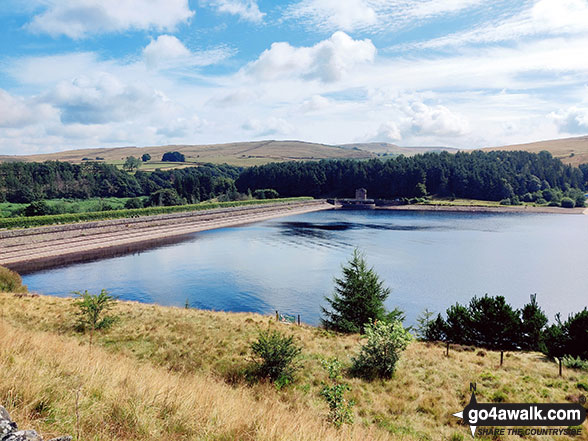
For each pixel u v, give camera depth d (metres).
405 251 79.12
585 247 83.44
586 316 22.78
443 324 29.25
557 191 193.88
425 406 15.66
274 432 7.74
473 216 155.00
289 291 51.34
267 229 116.12
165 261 70.25
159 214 114.81
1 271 42.62
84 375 9.54
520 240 93.19
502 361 21.41
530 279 57.31
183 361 19.14
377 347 19.58
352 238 97.06
